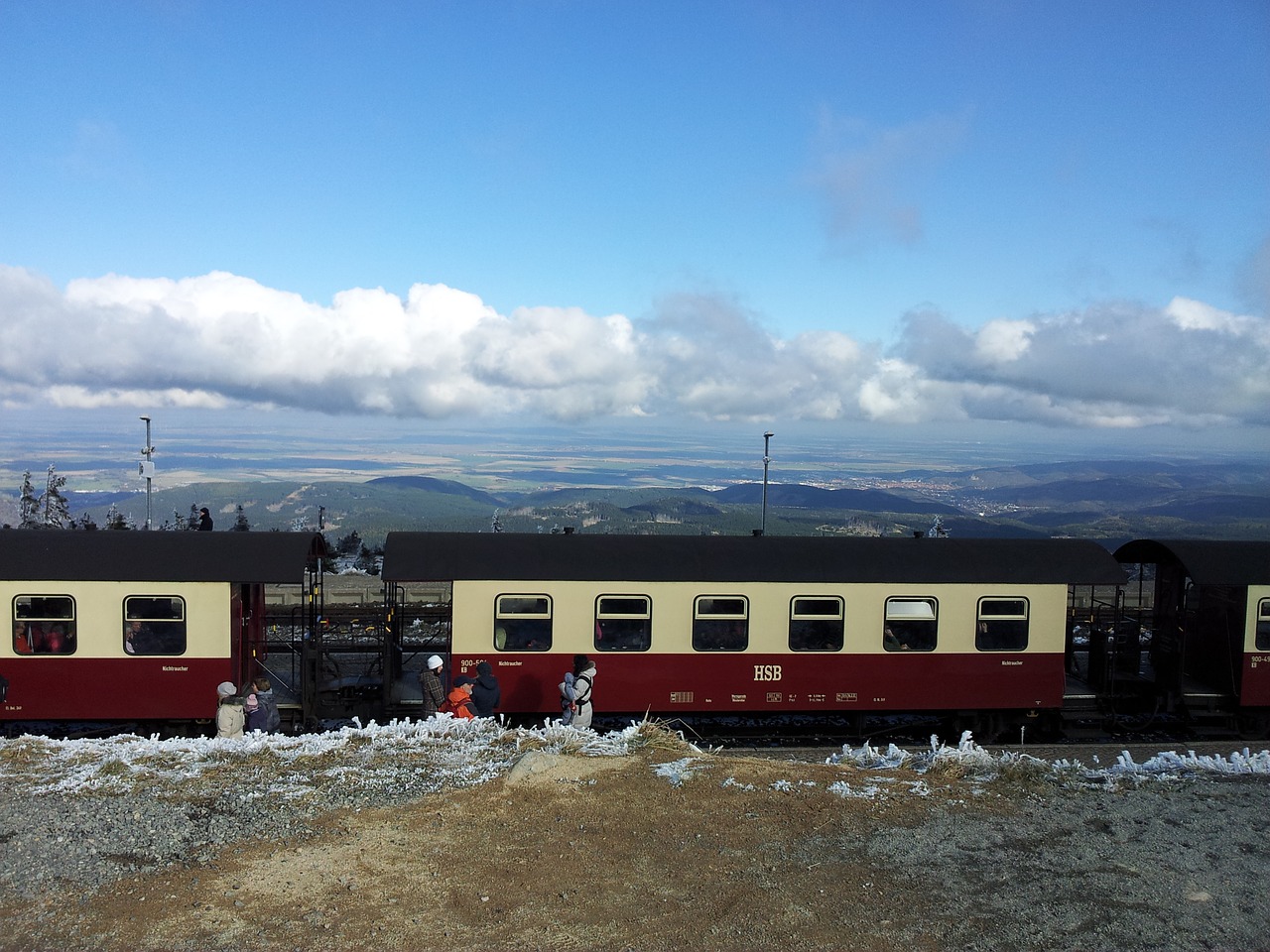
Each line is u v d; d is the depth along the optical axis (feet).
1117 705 62.69
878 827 33.09
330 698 57.16
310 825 32.53
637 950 24.30
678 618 56.85
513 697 55.77
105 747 42.63
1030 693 59.77
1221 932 25.63
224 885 27.76
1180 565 60.75
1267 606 60.90
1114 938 25.26
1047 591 59.77
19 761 39.99
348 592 93.71
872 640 58.29
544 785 36.68
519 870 29.14
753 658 57.41
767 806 34.99
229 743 42.09
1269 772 40.73
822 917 26.22
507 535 58.95
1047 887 28.30
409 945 24.36
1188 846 31.58
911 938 25.13
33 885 27.45
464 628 55.42
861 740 60.34
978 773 39.78
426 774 37.96
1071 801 36.14
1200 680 65.05
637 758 40.88
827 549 59.82
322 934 24.86
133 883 27.76
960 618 59.00
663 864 29.73
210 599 53.78
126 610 53.42
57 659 53.16
